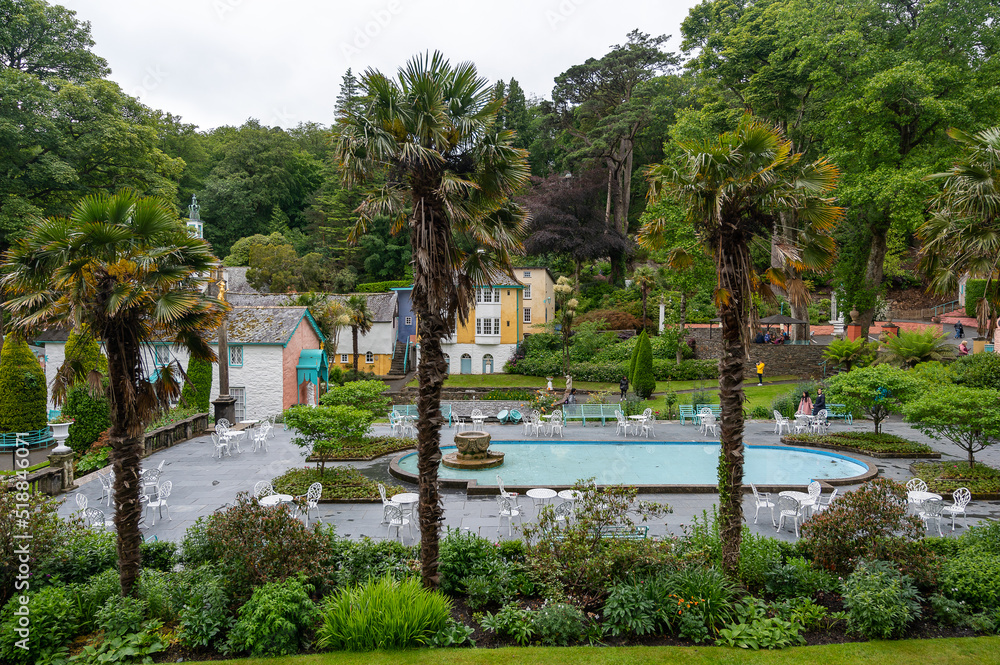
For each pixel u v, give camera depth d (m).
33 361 20.52
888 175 25.94
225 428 19.27
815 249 8.58
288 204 63.41
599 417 24.89
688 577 7.43
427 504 7.70
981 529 8.78
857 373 19.27
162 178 36.16
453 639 6.80
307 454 18.08
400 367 43.78
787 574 7.81
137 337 7.77
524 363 40.72
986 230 10.24
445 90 7.95
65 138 29.89
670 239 32.06
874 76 25.73
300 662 6.38
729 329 7.79
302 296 39.56
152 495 13.71
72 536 8.63
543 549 8.02
